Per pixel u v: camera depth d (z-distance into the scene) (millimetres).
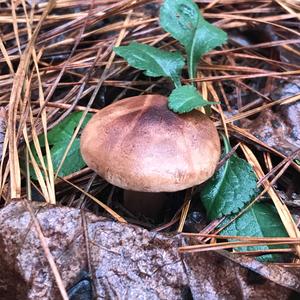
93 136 128
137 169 120
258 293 121
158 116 128
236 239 136
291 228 137
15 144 147
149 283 119
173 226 145
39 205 126
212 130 134
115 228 124
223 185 143
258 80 186
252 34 204
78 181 151
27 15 196
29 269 119
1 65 182
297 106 167
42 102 164
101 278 119
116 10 192
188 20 164
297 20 207
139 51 157
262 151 158
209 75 184
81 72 181
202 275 122
